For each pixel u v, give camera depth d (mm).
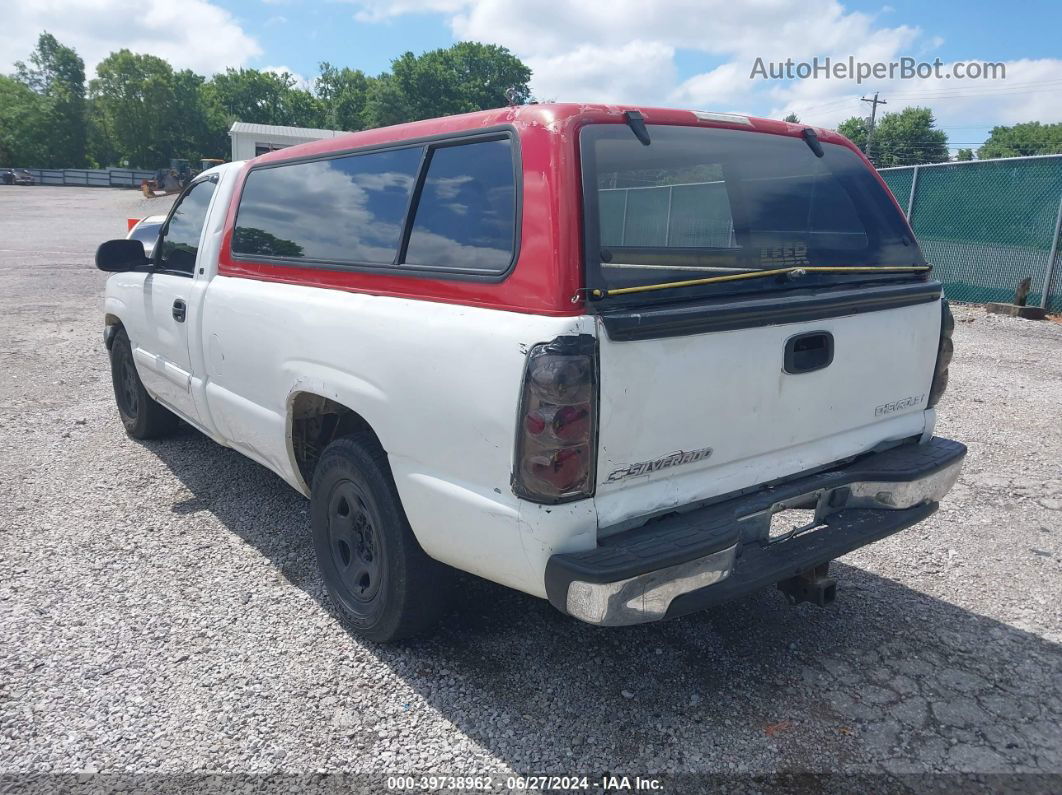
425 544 2855
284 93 100000
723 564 2498
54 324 10469
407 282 2883
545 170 2451
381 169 3172
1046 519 4535
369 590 3244
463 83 79188
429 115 78438
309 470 3709
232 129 38094
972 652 3238
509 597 3656
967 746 2689
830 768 2588
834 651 3238
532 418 2324
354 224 3244
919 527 4434
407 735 2738
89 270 16625
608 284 2402
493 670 3107
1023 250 12320
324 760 2621
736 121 3035
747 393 2697
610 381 2354
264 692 2959
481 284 2576
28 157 89875
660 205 2637
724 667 3133
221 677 3047
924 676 3078
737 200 2902
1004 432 6145
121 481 5043
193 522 4445
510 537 2457
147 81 90000
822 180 3244
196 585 3748
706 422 2609
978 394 7316
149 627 3385
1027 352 9375
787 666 3139
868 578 3855
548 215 2406
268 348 3553
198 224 4480
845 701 2924
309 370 3268
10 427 6145
